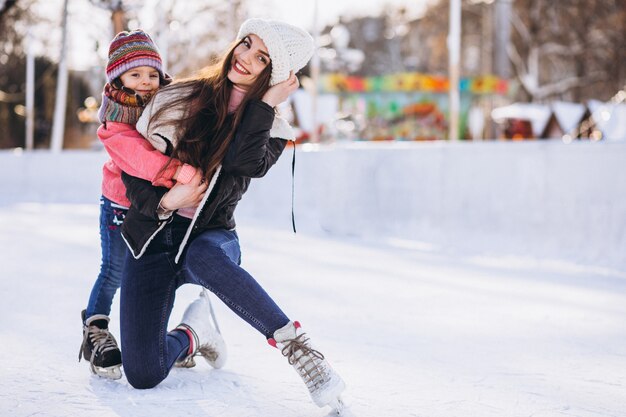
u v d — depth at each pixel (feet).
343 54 88.53
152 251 8.68
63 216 35.47
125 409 8.08
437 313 13.97
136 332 8.58
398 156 26.78
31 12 68.74
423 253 23.15
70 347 10.92
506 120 86.38
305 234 28.22
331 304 14.73
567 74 123.34
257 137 8.31
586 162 21.27
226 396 8.64
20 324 12.44
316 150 30.99
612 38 101.45
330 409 8.26
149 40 9.00
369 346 11.30
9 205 42.63
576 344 11.63
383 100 86.63
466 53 131.64
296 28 8.57
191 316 9.53
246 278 8.25
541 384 9.41
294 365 8.04
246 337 11.80
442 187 25.14
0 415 7.83
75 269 18.95
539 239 22.25
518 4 107.04
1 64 110.73
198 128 8.32
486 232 23.68
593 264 20.48
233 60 8.45
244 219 33.65
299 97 82.33
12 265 19.56
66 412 7.95
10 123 117.29
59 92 58.70
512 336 12.14
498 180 23.43
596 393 9.04
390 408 8.33
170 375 9.46
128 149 8.39
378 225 27.43
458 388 9.16
